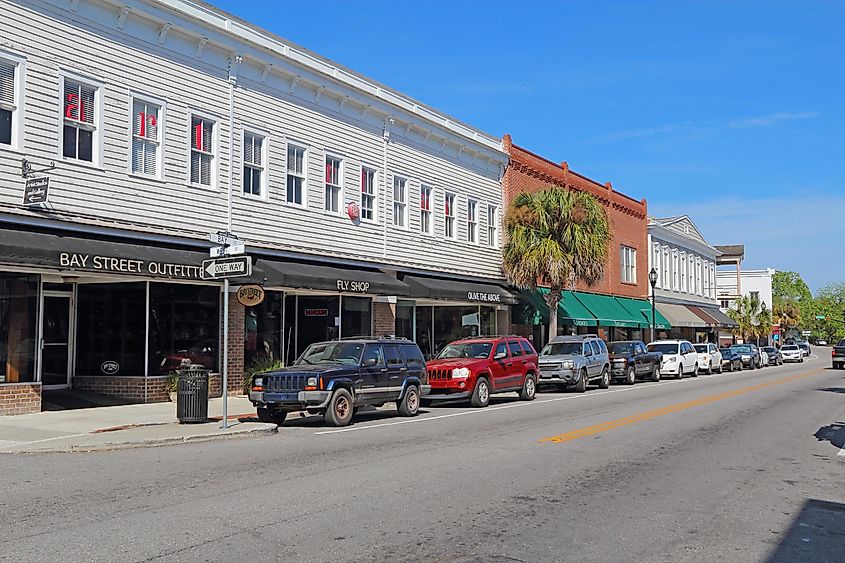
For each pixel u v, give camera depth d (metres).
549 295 32.47
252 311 22.38
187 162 19.97
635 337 48.59
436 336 30.47
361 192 26.08
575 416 18.50
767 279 91.62
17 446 12.68
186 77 20.08
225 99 21.17
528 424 16.72
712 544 7.30
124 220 18.25
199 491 9.23
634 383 33.56
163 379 19.56
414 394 18.67
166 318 19.81
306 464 11.24
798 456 12.60
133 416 16.67
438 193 30.30
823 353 100.88
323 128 24.48
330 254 24.06
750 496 9.47
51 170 16.67
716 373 44.75
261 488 9.44
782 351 67.50
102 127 17.91
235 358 21.61
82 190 17.36
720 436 14.95
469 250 31.94
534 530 7.63
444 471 10.73
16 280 16.70
